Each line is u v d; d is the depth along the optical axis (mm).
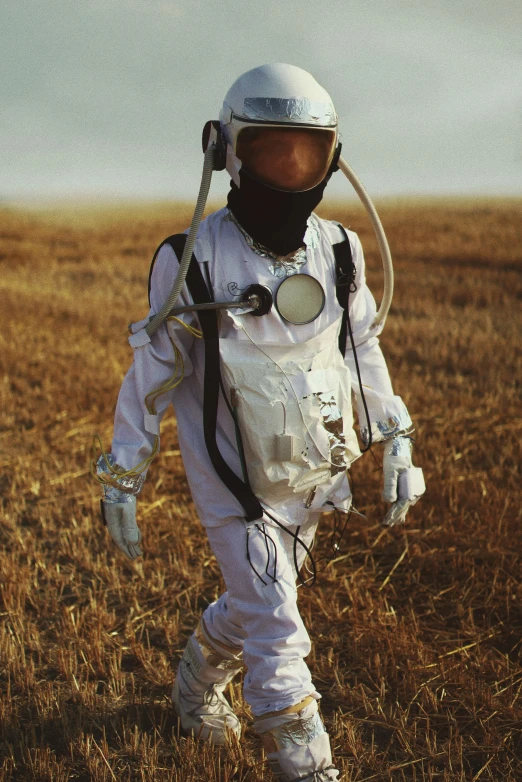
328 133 2457
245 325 2506
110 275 12023
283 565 2611
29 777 2994
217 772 2994
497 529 4605
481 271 11602
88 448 6098
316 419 2561
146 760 3031
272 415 2518
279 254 2539
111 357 8250
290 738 2424
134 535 2652
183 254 2461
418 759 3072
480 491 5148
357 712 3350
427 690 3377
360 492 5199
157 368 2615
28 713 3342
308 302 2553
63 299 10672
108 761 3074
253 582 2564
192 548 4605
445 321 9633
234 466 2633
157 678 3547
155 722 3316
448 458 5590
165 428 6457
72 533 4848
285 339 2535
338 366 2664
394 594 4141
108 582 4328
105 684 3520
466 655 3582
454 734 3219
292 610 2541
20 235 13242
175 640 3873
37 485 5438
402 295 10789
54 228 13703
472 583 4180
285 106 2391
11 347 8477
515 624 3885
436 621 3953
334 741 3164
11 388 7480
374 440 2877
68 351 8484
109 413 6793
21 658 3643
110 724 3287
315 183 2482
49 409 6844
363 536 4711
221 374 2547
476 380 7598
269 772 3012
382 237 2727
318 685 3520
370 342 2883
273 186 2445
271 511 2662
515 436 6074
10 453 6027
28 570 4293
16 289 11102
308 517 2803
